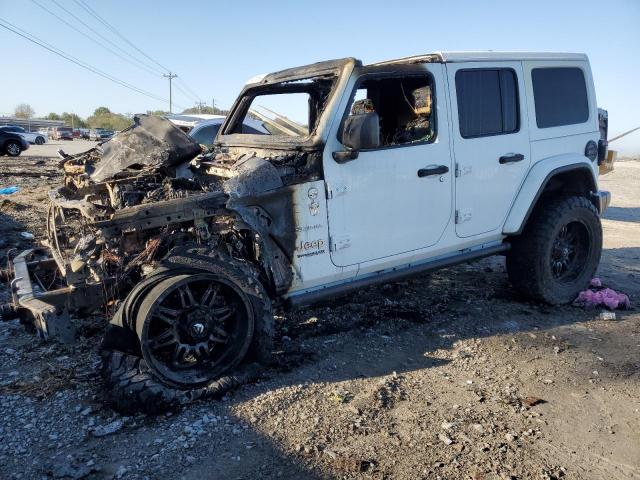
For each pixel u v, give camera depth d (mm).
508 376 3570
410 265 4184
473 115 4250
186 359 3334
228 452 2730
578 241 5090
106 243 3182
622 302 4879
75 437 2836
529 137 4586
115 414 3045
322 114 3590
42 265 4262
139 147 4125
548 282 4801
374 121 3373
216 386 3215
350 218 3721
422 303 4941
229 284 3262
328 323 4414
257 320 3387
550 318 4648
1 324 4312
